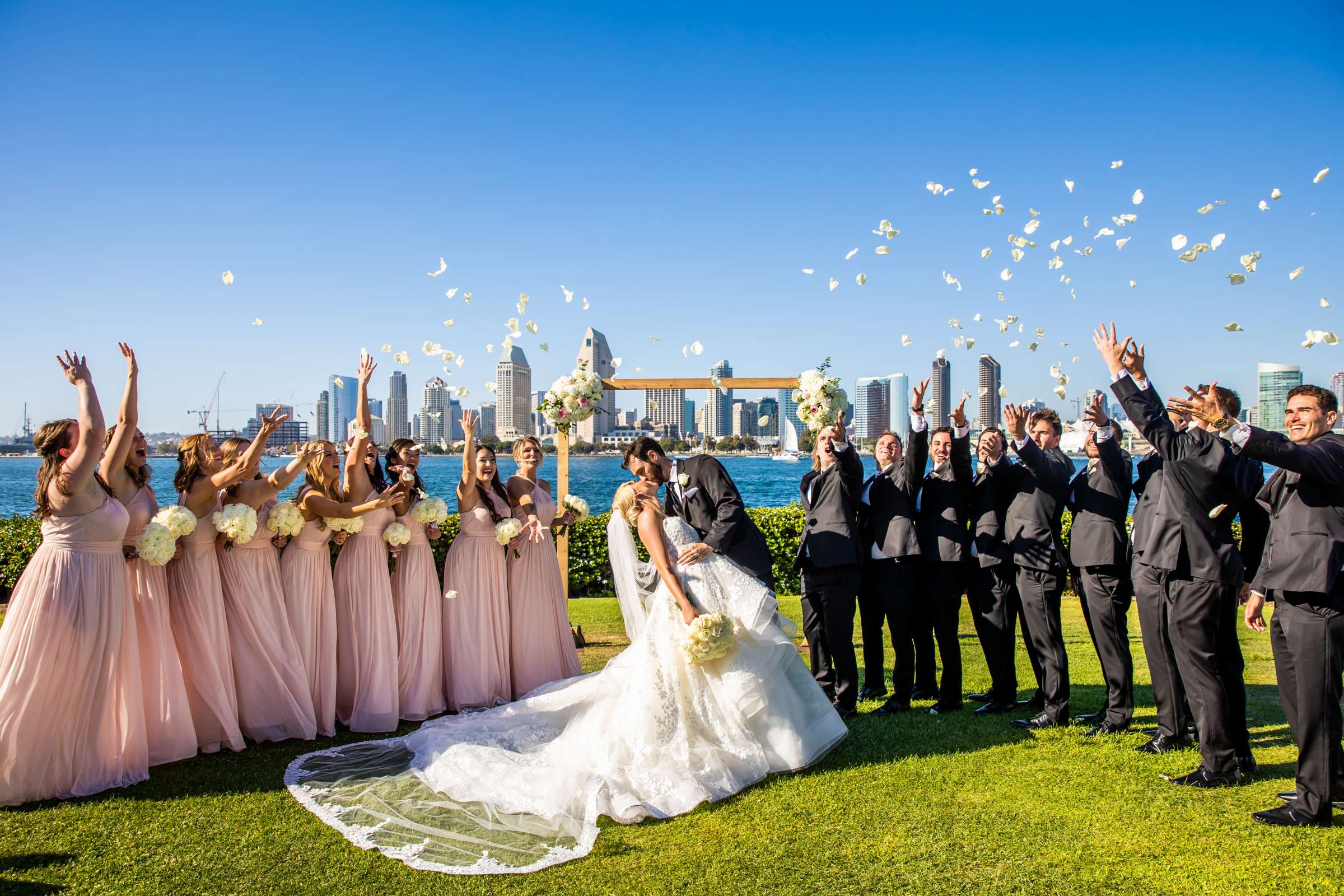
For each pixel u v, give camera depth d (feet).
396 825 12.60
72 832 12.37
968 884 10.72
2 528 35.35
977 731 17.22
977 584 19.04
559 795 13.02
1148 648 15.70
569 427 25.68
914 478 18.83
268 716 16.92
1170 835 12.06
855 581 18.61
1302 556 12.28
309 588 17.97
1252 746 16.16
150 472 16.08
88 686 13.91
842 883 10.78
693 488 17.33
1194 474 13.89
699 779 13.69
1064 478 17.76
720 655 14.52
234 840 12.12
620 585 16.67
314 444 17.89
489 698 19.72
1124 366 14.33
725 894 10.52
